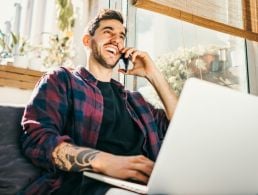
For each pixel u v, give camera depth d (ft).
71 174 2.81
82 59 5.87
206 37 7.11
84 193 2.36
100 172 2.41
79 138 3.37
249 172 2.21
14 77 4.77
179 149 1.79
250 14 7.02
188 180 1.91
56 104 3.23
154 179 1.78
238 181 2.19
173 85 6.52
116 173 2.30
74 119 3.41
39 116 3.02
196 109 1.76
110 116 3.77
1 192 2.83
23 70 4.87
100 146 3.57
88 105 3.61
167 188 1.84
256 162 2.18
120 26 4.46
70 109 3.49
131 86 6.24
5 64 4.91
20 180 2.92
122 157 2.42
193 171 1.90
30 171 3.00
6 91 4.75
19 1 5.43
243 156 2.08
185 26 6.95
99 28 4.32
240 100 1.91
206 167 1.94
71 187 2.72
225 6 6.64
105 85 4.11
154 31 6.67
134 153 3.78
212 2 6.40
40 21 5.53
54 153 2.64
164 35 6.75
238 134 1.96
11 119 3.15
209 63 7.06
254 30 7.00
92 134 3.51
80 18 6.06
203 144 1.85
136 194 1.86
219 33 7.18
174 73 6.63
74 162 2.54
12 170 2.92
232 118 1.90
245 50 7.43
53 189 2.76
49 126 2.96
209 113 1.81
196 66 6.89
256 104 1.97
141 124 4.10
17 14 5.40
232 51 7.38
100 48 4.24
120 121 3.90
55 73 3.53
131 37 6.34
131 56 4.51
